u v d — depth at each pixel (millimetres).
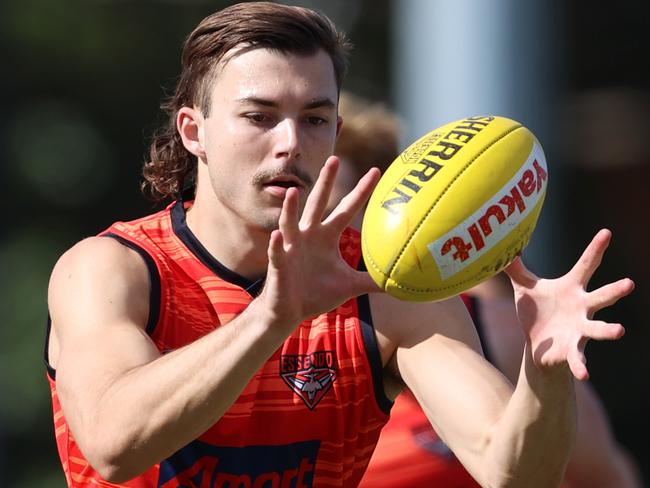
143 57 67562
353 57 66562
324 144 13148
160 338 13242
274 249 11188
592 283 61500
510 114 29391
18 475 55562
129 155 68000
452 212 11703
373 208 12008
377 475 17078
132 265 13289
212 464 13312
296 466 13578
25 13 66000
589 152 63375
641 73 64062
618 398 57750
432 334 13445
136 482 13305
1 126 66812
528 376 12023
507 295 16938
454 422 12930
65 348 12539
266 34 13031
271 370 13414
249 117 13008
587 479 16094
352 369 13547
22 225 66250
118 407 11562
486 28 28922
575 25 63562
